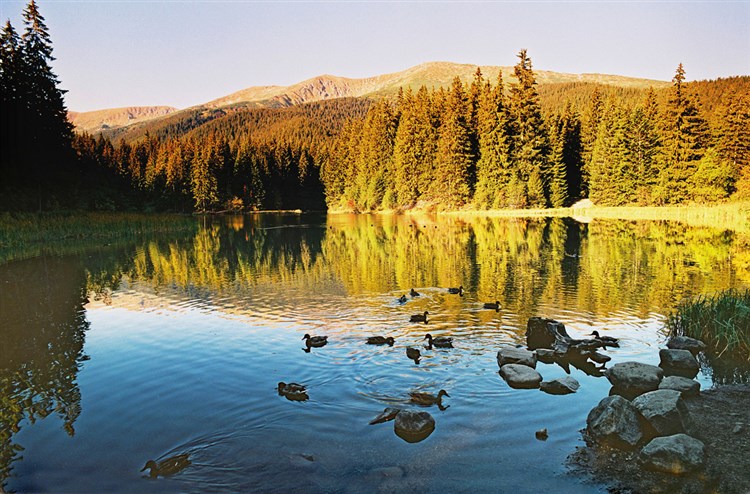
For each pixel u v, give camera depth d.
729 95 66.38
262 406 8.41
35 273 24.17
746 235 35.62
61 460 6.82
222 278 22.02
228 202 108.12
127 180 99.31
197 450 7.02
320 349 11.38
